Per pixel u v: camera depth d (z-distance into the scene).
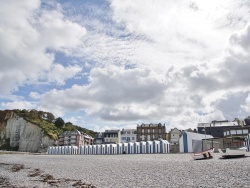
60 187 22.23
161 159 44.66
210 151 40.25
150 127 134.25
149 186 19.89
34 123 168.50
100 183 23.00
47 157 76.69
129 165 36.97
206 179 20.53
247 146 61.78
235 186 17.06
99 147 92.38
